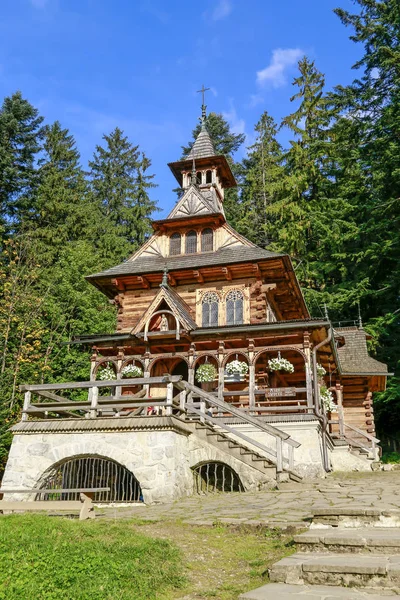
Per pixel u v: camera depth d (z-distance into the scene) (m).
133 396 14.73
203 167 30.02
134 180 50.56
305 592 5.29
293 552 6.71
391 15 35.94
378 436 32.97
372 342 30.86
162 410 14.71
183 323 20.09
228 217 45.22
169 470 12.41
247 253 23.77
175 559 6.59
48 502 9.13
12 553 5.88
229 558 6.91
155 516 9.42
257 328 19.36
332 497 10.60
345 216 37.03
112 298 27.00
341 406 24.52
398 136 33.94
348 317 36.72
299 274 37.19
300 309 27.52
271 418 17.73
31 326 28.56
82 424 13.67
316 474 16.64
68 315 32.00
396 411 32.78
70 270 33.81
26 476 13.81
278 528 7.79
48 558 5.88
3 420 21.55
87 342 21.45
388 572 5.46
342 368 25.89
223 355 19.77
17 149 41.78
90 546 6.46
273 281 23.89
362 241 35.47
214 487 14.79
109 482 14.40
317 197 41.38
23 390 15.01
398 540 6.27
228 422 18.00
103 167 50.75
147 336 20.50
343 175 39.22
